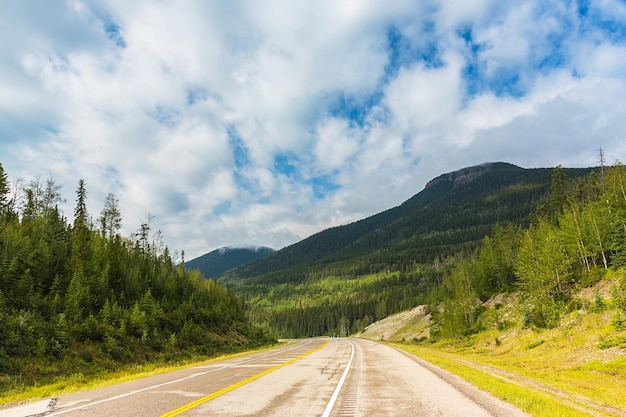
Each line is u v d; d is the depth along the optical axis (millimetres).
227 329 73000
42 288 41000
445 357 31266
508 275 74625
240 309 100500
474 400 9742
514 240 81875
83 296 41844
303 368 19016
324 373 16594
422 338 81375
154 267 76625
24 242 45562
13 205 61281
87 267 48156
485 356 40812
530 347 38531
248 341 73812
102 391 12469
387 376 15344
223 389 12055
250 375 16172
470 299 71500
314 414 8188
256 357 30000
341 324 173000
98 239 64188
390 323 121875
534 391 12430
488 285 77250
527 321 46094
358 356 27938
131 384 14242
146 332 43531
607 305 35562
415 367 19266
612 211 55312
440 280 194750
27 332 29047
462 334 62812
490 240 86125
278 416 8023
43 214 62969
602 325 32906
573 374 24094
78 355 31844
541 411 8344
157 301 58938
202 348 51938
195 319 62938
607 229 50219
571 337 34500
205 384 13422
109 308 42531
